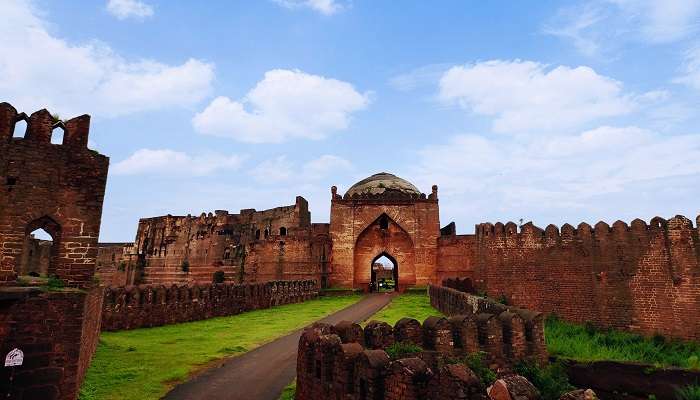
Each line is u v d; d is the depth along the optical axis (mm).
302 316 21453
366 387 6523
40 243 33375
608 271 22688
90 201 10164
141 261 50750
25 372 7762
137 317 17016
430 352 8938
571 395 4988
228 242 46281
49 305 8141
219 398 9109
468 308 15867
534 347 11203
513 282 26141
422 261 36375
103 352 12656
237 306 22625
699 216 20250
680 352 18250
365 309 24047
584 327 22219
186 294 19344
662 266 21047
